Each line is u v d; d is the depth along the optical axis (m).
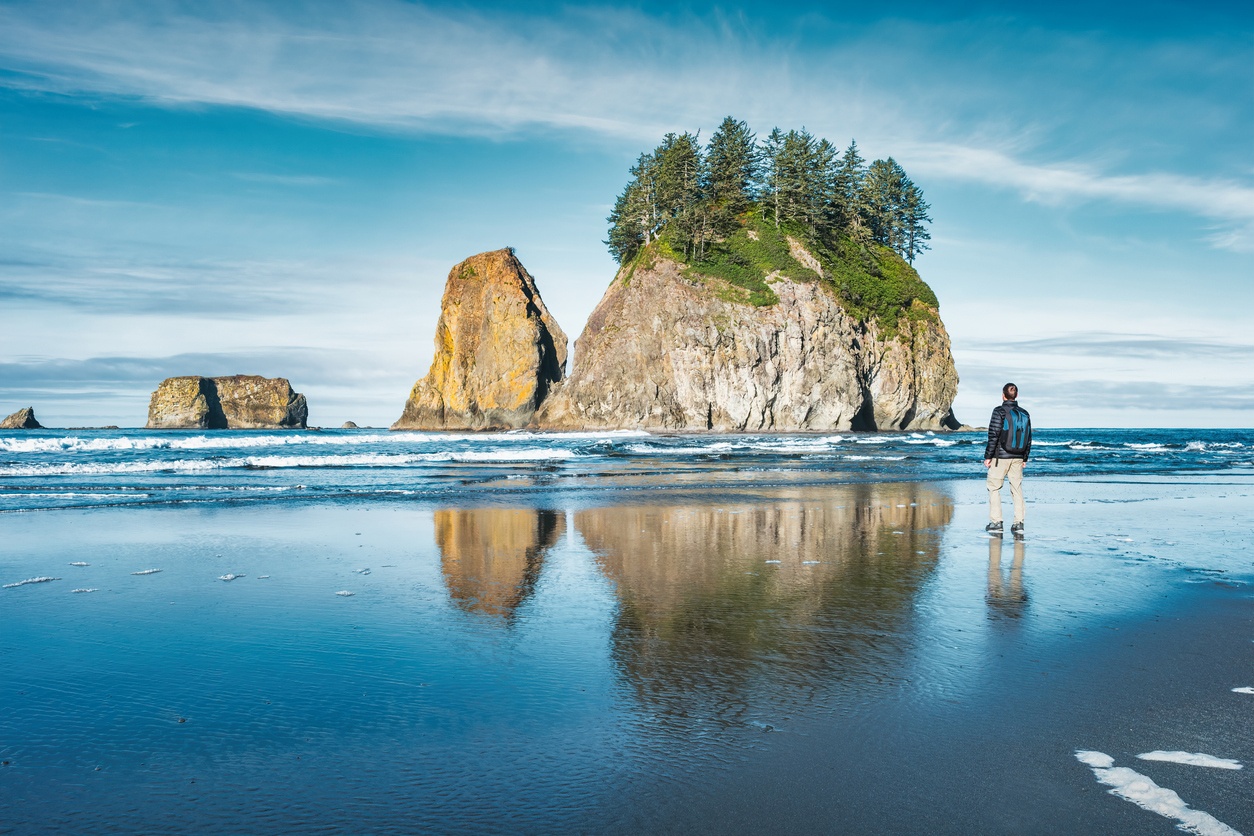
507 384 101.00
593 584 6.83
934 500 14.36
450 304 105.25
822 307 87.38
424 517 11.35
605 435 60.38
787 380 86.56
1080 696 4.09
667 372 86.81
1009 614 5.84
